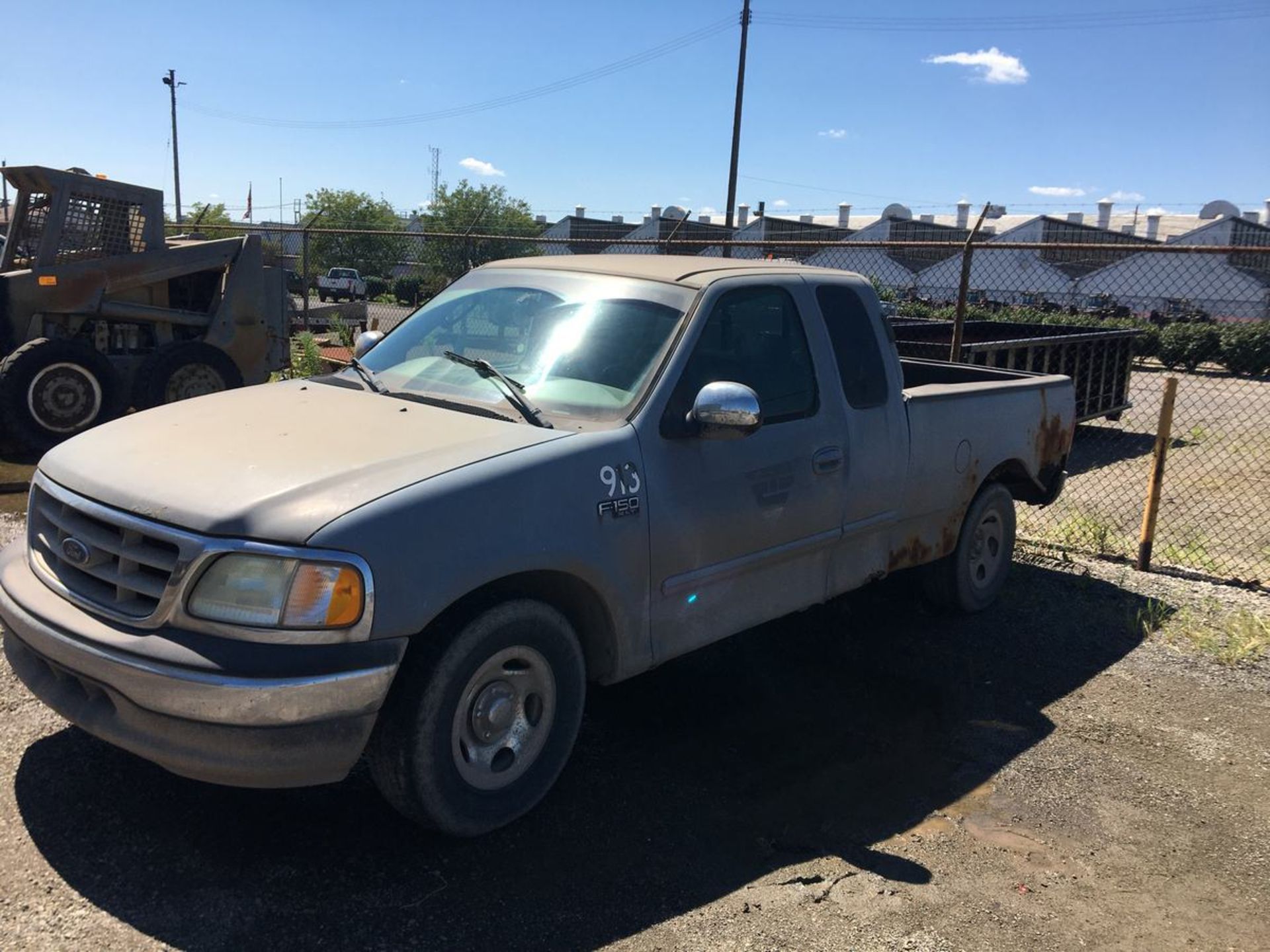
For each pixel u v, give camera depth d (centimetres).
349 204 4984
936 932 302
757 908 307
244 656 276
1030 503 660
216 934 279
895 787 388
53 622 304
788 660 507
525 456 326
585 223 4916
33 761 363
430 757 305
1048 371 1157
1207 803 388
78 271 927
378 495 294
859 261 5078
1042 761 415
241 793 351
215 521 283
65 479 329
